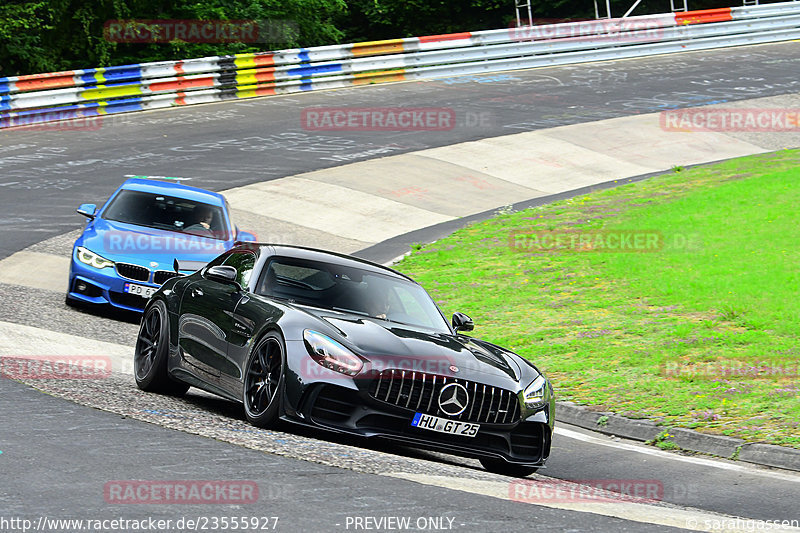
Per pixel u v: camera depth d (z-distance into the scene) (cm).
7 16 13312
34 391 2780
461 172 9162
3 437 2169
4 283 5272
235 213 7556
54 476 1886
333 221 7612
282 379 2559
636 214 7225
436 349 2666
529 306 5350
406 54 13300
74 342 3972
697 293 5209
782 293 4991
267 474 2025
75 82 10831
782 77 13100
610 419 3491
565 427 3547
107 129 10350
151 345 3234
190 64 11688
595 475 2848
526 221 7475
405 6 19988
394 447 2845
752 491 2667
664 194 7962
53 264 5881
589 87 12700
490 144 10038
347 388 2489
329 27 16862
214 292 3039
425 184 8750
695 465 2991
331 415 2511
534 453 2714
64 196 7712
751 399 3556
